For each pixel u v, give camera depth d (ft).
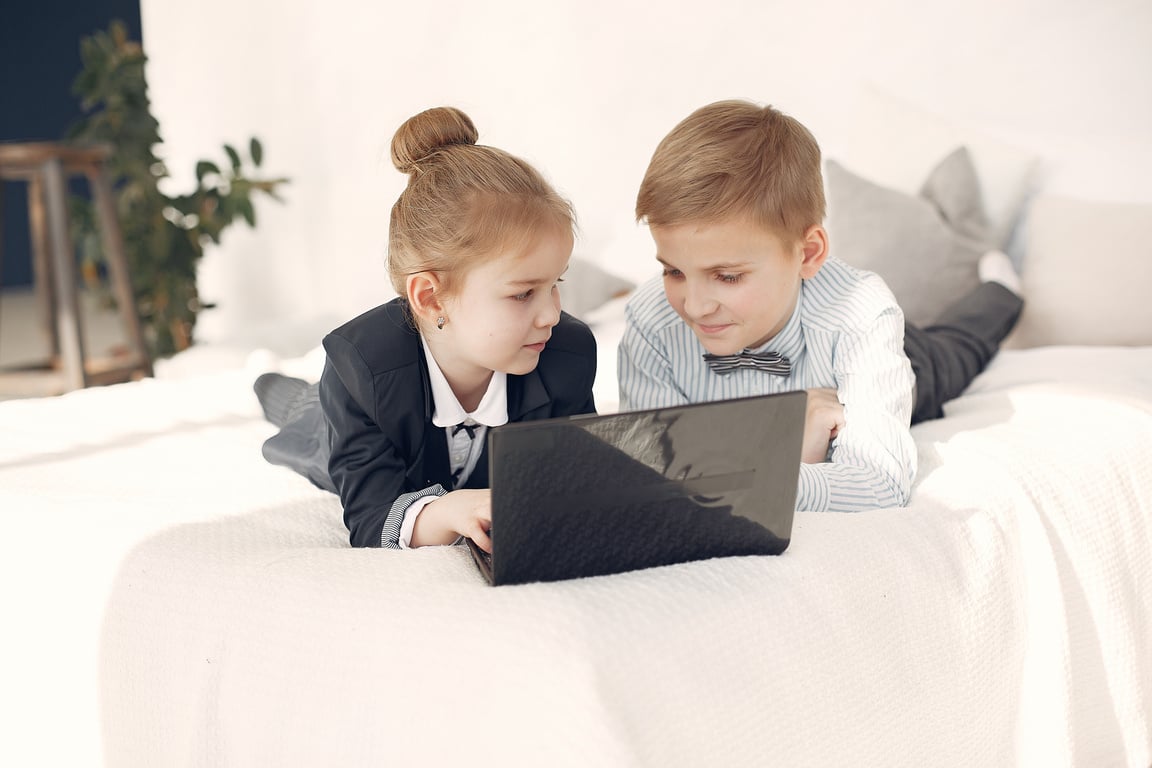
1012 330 6.26
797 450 3.03
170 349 12.35
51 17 22.97
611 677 2.52
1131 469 4.31
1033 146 7.27
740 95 8.76
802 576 3.09
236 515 3.80
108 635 3.34
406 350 3.74
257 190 11.60
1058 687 3.67
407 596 2.92
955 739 3.36
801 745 2.88
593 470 2.82
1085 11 7.33
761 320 3.92
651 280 4.67
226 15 11.67
